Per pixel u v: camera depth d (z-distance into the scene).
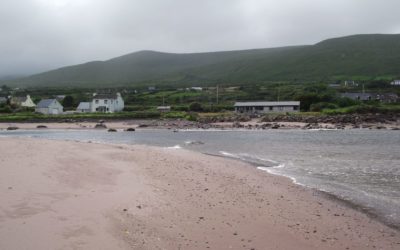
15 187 14.82
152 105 136.88
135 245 10.20
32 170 18.28
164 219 12.62
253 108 115.44
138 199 14.63
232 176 21.33
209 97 152.50
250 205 15.26
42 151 25.66
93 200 13.90
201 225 12.41
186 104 134.50
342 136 54.50
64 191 14.86
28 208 12.35
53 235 10.32
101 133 68.69
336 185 19.78
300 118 87.50
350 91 157.38
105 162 23.14
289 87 166.12
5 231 10.38
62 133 69.81
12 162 20.17
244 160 29.34
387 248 11.34
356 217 14.24
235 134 61.16
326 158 30.50
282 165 26.77
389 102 117.75
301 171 24.17
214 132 67.19
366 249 11.22
